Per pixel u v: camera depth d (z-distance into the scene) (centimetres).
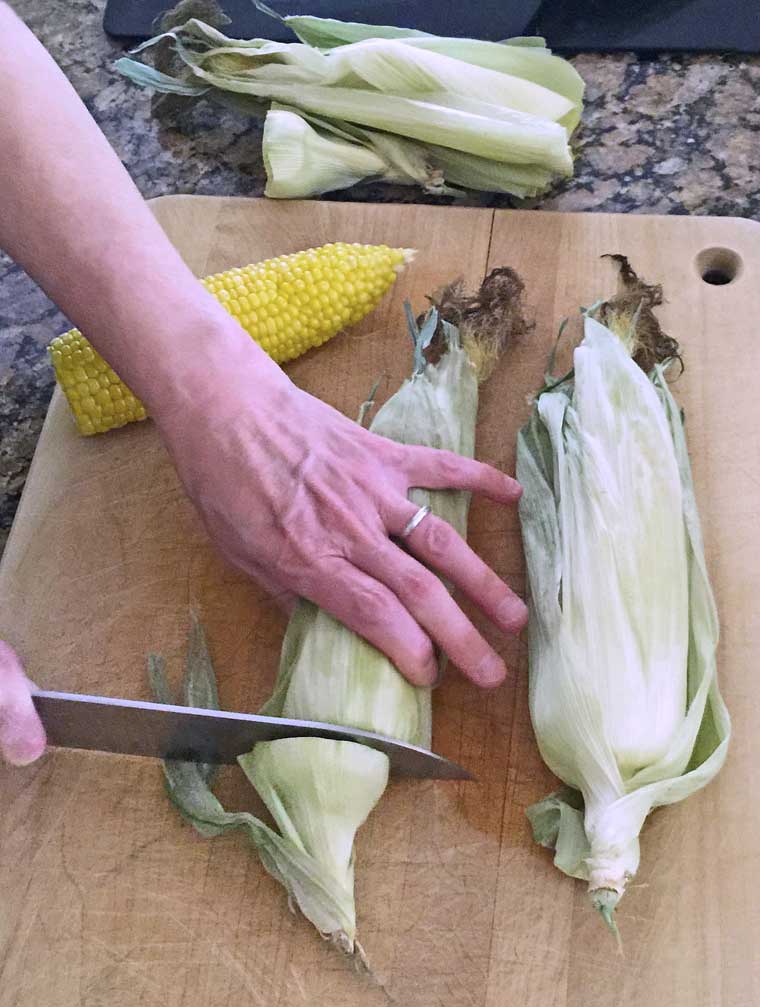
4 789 47
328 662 45
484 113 62
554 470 50
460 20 69
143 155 69
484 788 46
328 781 43
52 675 50
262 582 48
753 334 56
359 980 42
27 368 62
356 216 62
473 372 54
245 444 46
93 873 45
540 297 58
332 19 70
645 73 69
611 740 43
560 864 43
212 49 65
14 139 45
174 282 47
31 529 54
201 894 44
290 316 56
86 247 46
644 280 58
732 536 50
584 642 45
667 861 43
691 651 46
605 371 50
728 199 63
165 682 50
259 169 68
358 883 44
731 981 41
